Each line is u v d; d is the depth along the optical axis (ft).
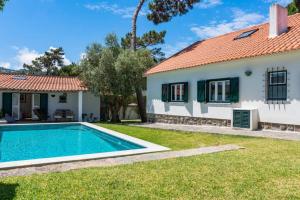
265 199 15.52
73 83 91.15
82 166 23.30
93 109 92.27
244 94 48.39
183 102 62.85
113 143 45.34
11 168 22.74
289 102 41.45
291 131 41.24
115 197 15.90
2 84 79.66
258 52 44.93
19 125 63.46
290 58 41.24
